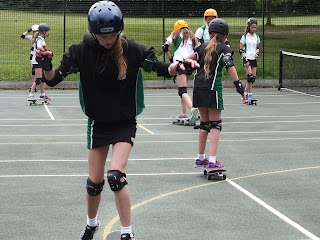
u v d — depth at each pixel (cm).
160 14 2703
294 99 2092
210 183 891
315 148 1177
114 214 728
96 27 534
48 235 650
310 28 2797
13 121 1554
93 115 570
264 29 2777
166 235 650
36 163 1032
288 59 2611
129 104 573
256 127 1459
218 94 902
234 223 694
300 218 716
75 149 1164
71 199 800
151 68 571
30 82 2397
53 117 1638
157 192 835
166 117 1641
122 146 565
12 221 700
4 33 3028
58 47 2806
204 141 945
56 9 2833
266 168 995
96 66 555
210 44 905
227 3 2705
